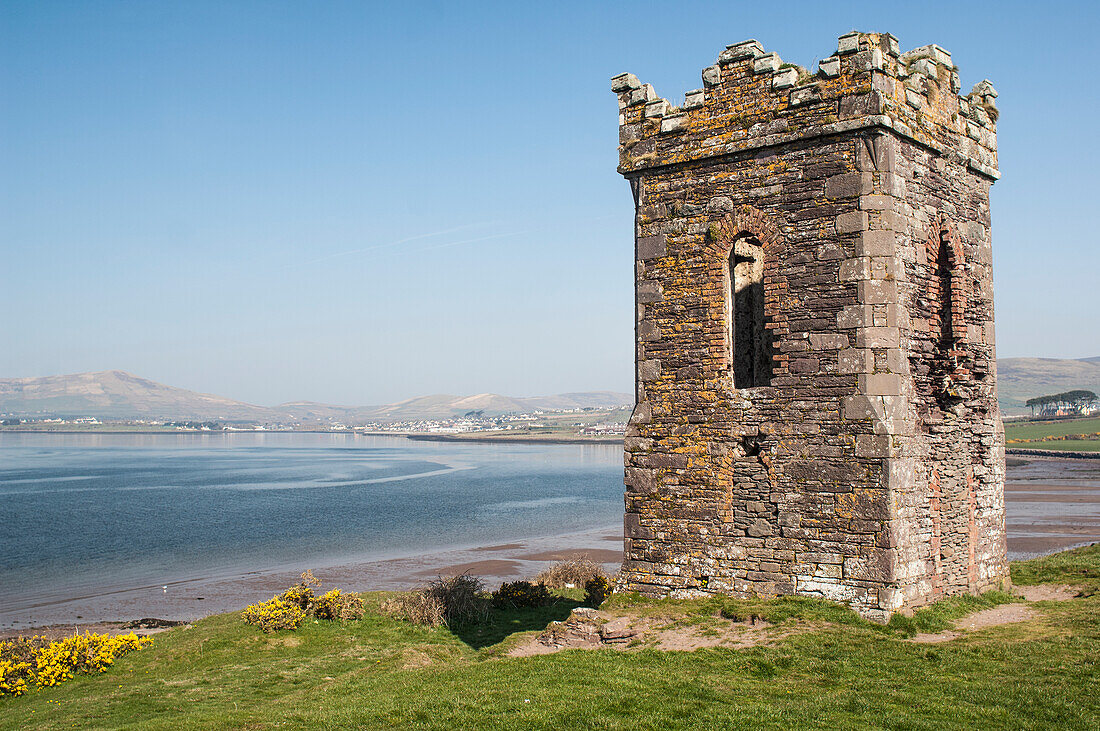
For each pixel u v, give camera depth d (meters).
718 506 19.80
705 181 20.42
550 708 14.50
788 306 19.16
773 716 13.46
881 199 18.34
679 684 15.36
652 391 20.88
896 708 13.56
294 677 21.42
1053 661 15.22
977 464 21.30
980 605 19.92
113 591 45.94
